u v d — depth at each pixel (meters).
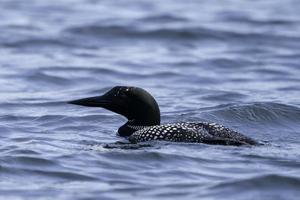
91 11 34.38
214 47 28.12
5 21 31.58
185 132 14.26
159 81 22.95
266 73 24.06
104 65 24.67
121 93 15.48
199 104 19.20
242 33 29.69
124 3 36.81
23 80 22.58
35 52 26.84
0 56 26.03
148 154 13.46
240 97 20.25
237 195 11.66
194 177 12.49
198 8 35.56
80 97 20.19
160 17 32.62
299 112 17.52
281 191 11.82
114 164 13.18
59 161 13.30
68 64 24.73
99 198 11.54
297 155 13.54
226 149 13.73
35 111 18.12
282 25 31.61
